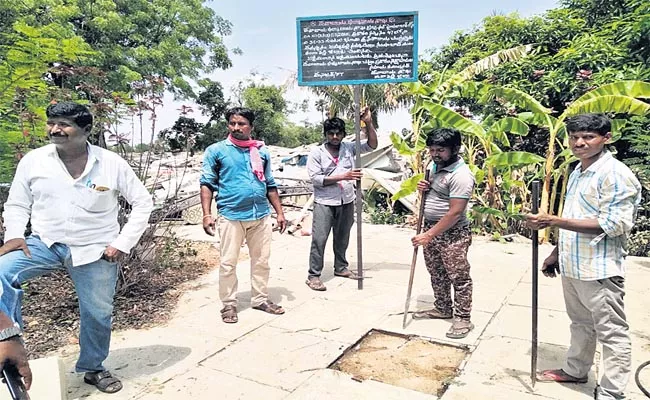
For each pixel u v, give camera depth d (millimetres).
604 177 2531
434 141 3533
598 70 7910
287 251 6609
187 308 4387
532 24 9555
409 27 4512
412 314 4219
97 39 15227
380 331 3908
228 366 3285
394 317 4164
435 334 3805
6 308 2324
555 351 3479
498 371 3191
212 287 4973
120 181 2908
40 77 5219
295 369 3248
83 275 2832
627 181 2486
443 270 3984
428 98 7688
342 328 3930
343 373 3193
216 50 19422
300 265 5887
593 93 6512
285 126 32281
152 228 4871
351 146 5109
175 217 7191
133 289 4762
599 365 3248
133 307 4363
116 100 4602
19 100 4797
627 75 7332
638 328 3877
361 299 4621
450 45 11188
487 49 9844
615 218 2477
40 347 3580
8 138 4594
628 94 6242
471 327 3926
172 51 16734
